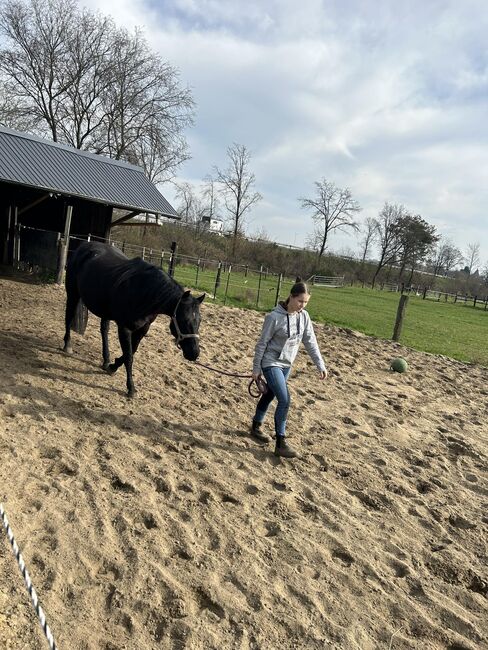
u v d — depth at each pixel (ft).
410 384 27.27
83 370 20.43
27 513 10.63
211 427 16.83
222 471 13.88
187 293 16.62
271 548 10.77
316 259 209.97
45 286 42.04
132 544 10.14
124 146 119.65
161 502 11.91
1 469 12.09
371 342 38.88
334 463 15.48
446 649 8.73
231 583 9.53
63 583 8.87
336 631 8.68
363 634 8.73
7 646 7.38
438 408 23.27
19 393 16.76
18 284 41.22
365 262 232.73
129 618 8.29
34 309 31.53
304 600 9.37
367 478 14.78
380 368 30.09
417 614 9.38
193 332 16.57
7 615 7.91
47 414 15.65
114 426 15.60
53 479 12.10
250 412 18.80
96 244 22.31
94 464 13.14
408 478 15.24
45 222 55.98
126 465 13.34
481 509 13.88
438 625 9.19
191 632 8.16
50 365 20.22
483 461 17.28
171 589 9.05
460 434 19.89
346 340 38.11
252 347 30.27
